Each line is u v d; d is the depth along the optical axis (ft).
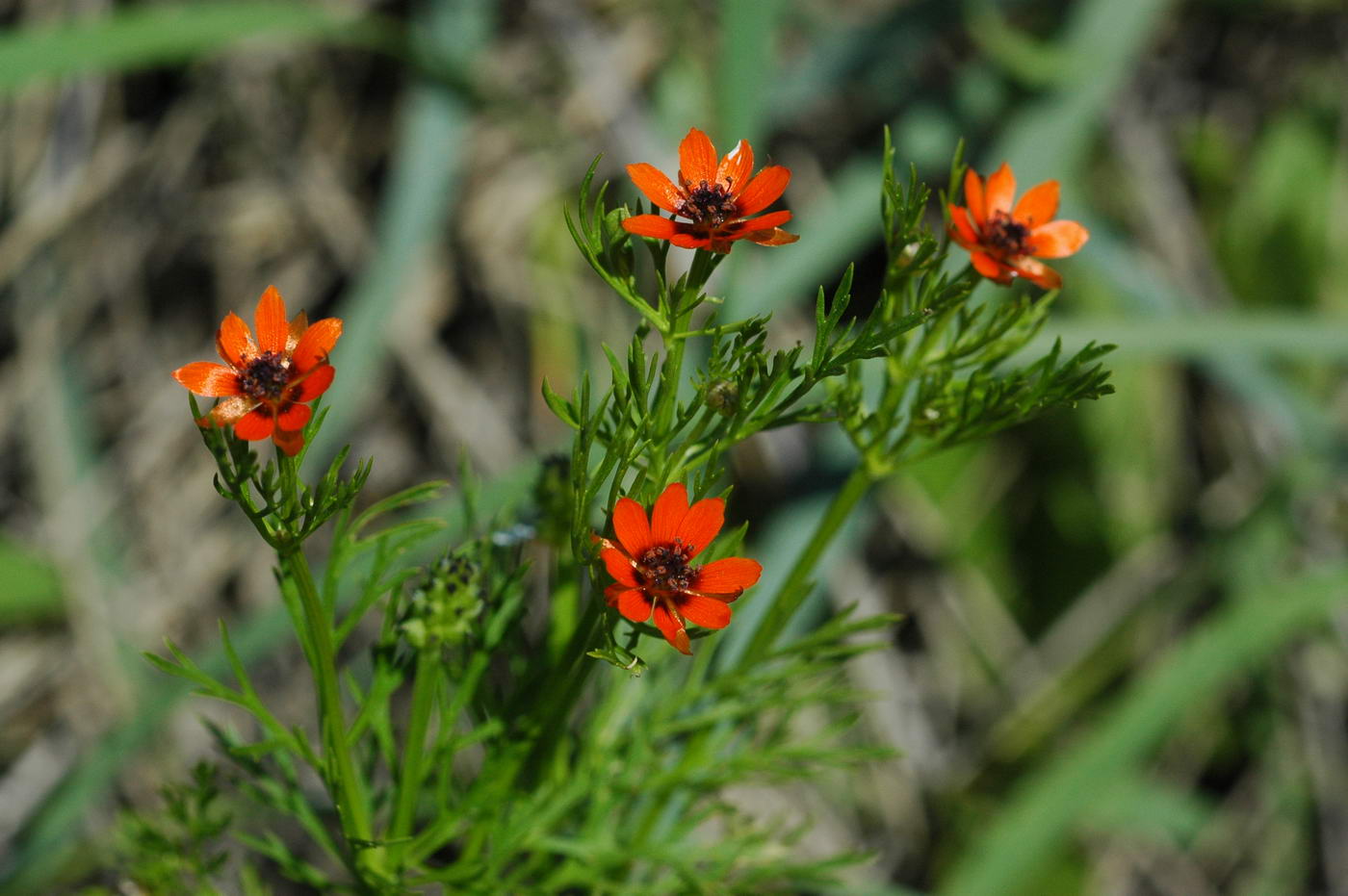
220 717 3.85
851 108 4.38
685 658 2.28
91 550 4.00
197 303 4.38
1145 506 4.38
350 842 2.04
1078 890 4.23
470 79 3.84
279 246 4.38
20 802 3.85
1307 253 4.59
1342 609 4.26
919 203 1.98
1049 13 4.45
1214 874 4.26
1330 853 4.21
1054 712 4.23
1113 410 4.40
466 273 4.29
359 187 4.43
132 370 4.29
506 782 2.05
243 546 4.18
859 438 2.05
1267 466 4.36
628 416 1.92
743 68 3.35
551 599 2.12
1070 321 3.37
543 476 2.09
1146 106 4.70
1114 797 4.16
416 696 2.03
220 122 4.35
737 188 1.94
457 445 4.16
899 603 4.29
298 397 1.89
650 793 2.22
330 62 4.41
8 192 4.09
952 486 4.28
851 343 1.92
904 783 4.11
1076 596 4.31
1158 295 3.89
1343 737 4.30
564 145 4.31
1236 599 4.07
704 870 2.27
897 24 4.07
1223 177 4.70
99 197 4.18
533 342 4.15
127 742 3.19
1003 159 3.84
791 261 3.77
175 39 3.25
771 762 2.17
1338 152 4.68
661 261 1.94
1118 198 4.57
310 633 1.99
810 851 3.93
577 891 2.20
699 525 1.92
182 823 2.16
